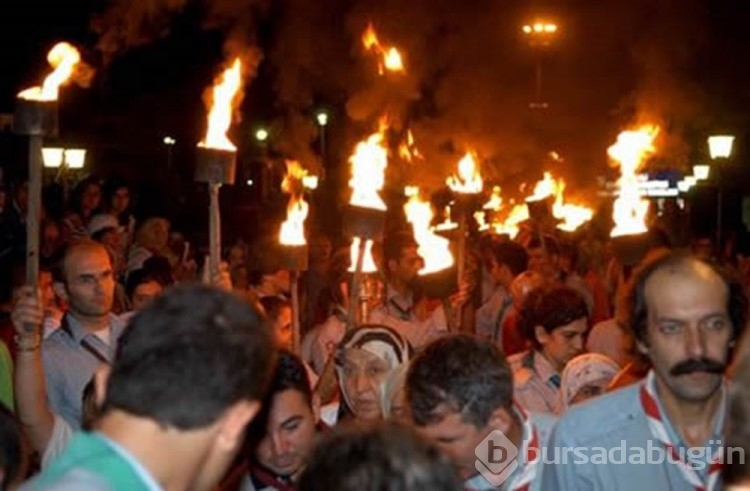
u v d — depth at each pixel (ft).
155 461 8.32
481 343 11.32
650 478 12.11
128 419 8.36
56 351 18.75
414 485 7.42
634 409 12.25
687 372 11.48
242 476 13.06
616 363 19.88
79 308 18.90
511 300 28.58
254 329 8.59
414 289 25.55
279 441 13.00
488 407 11.03
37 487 8.24
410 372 11.27
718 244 54.65
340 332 23.75
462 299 25.35
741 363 7.10
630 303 12.12
